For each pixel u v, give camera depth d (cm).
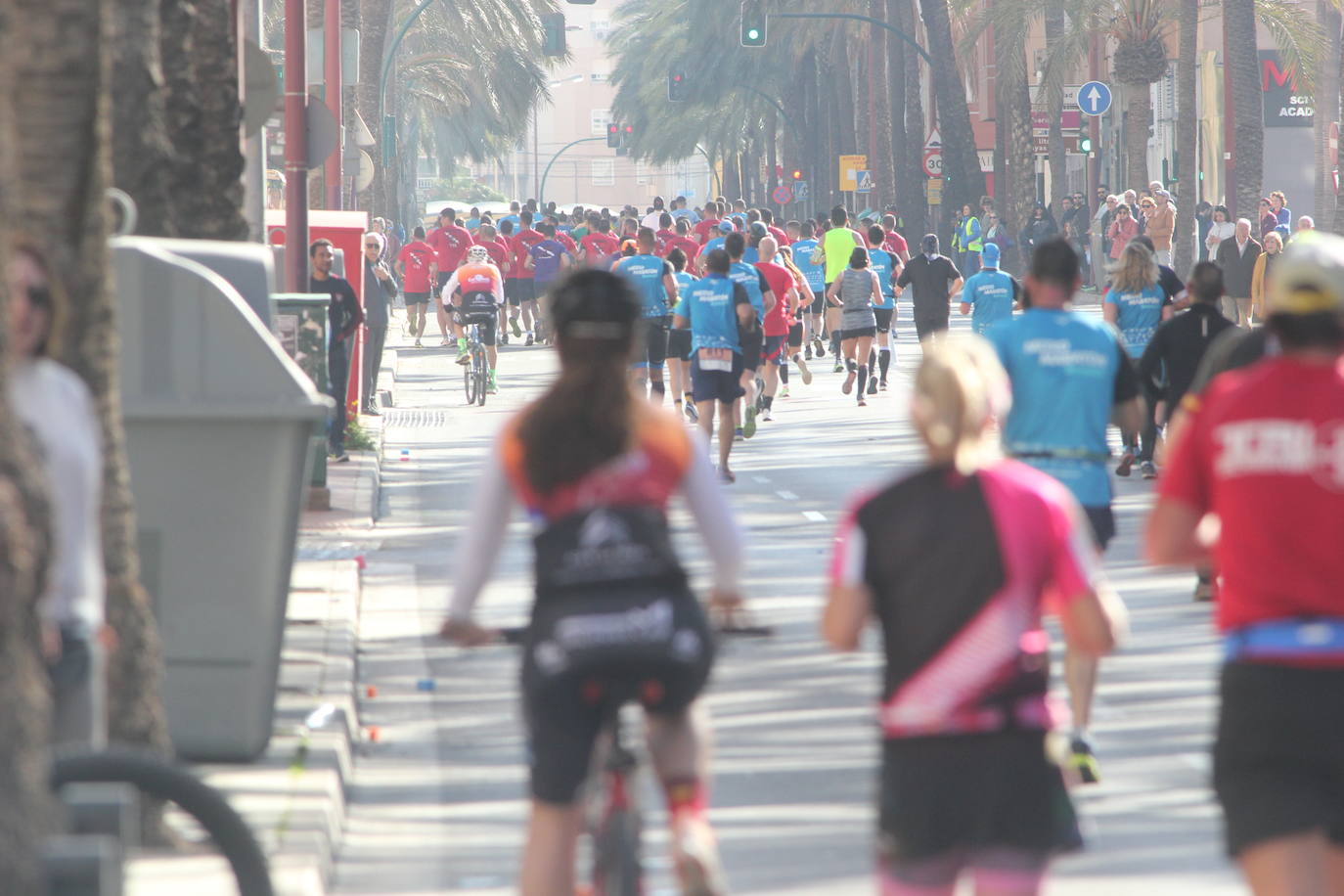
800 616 4638
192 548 2988
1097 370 3098
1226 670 1770
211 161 4250
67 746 2002
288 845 2558
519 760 3338
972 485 1744
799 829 2850
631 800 1964
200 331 2983
